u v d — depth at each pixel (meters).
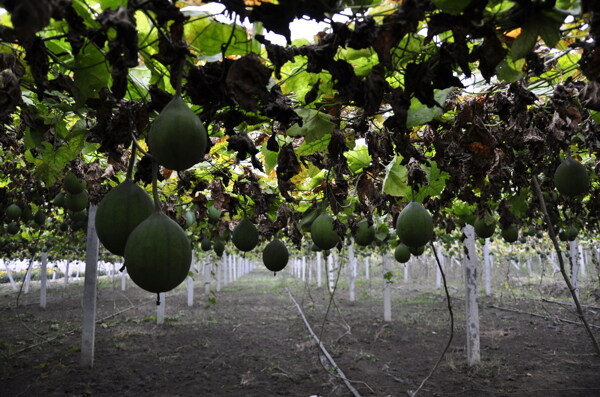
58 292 24.91
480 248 22.70
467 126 3.12
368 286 25.98
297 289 24.52
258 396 7.20
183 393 7.36
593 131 3.43
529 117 3.21
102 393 7.29
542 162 4.17
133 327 12.82
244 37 2.22
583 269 25.42
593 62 2.11
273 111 2.41
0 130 3.91
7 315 15.52
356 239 5.65
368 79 2.12
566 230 8.49
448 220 6.91
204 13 1.91
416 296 20.67
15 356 9.41
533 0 1.77
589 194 6.38
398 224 3.50
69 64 2.36
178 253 1.76
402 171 3.99
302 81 2.71
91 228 8.12
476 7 1.73
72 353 9.64
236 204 4.92
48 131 3.09
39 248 16.50
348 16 1.92
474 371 8.15
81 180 4.38
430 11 1.84
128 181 2.00
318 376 8.17
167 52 1.95
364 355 9.57
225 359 9.36
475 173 3.74
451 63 2.10
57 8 1.34
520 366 8.70
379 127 3.68
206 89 2.17
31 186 6.22
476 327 8.40
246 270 50.69
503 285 21.55
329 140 3.59
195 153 1.75
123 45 1.65
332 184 4.70
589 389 7.31
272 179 5.45
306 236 8.88
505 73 2.27
